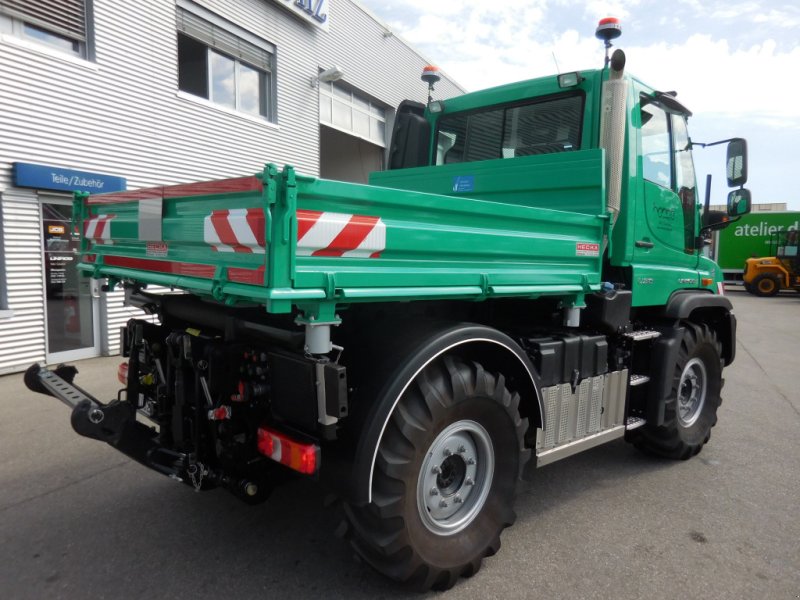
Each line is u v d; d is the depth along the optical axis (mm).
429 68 4809
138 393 3438
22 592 2602
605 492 3865
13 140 6723
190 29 9203
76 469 4062
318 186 2016
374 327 2723
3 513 3395
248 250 2123
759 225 24859
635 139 3744
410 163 4883
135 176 8258
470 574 2779
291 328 2391
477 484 2846
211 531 3199
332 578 2754
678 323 4301
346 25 12703
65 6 7273
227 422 2658
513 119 4289
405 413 2449
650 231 3986
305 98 11695
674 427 4223
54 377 3426
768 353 9914
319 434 2379
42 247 7168
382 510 2379
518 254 2834
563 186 3555
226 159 9891
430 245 2410
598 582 2764
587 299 3598
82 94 7430
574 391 3393
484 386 2682
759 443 4992
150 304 3410
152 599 2566
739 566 2926
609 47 3781
